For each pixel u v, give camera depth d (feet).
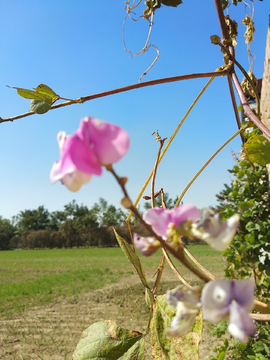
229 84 0.88
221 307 0.22
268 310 0.30
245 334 0.21
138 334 0.56
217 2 0.85
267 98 1.32
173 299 0.27
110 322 0.57
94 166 0.22
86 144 0.22
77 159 0.22
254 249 1.95
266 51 1.33
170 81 0.73
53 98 0.72
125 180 0.24
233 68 0.83
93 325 0.58
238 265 2.00
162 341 0.53
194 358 0.48
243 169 1.99
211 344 2.87
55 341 3.26
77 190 0.24
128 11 1.07
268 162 0.81
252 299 0.23
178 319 0.26
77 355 0.54
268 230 1.88
